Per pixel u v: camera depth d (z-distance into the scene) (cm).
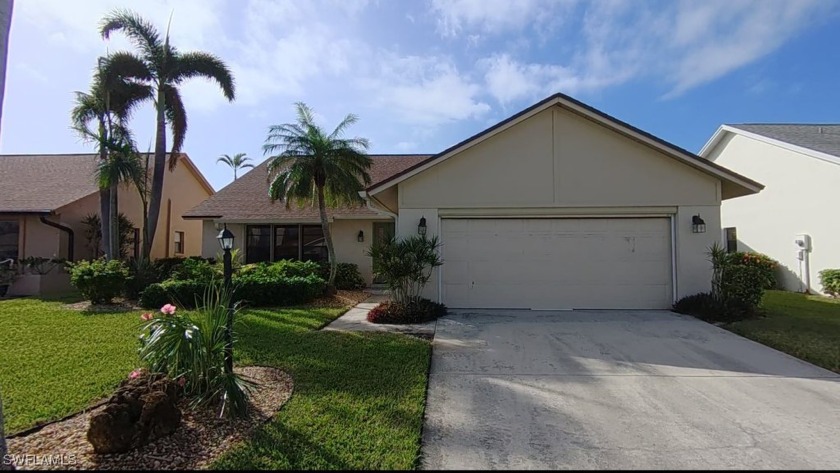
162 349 436
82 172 1819
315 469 325
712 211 977
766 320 870
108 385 493
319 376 533
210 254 1755
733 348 678
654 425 409
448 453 357
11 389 479
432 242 966
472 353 656
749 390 501
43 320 882
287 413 421
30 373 534
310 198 1355
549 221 1026
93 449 339
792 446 367
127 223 1773
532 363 607
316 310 1024
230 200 1820
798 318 892
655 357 634
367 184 1396
